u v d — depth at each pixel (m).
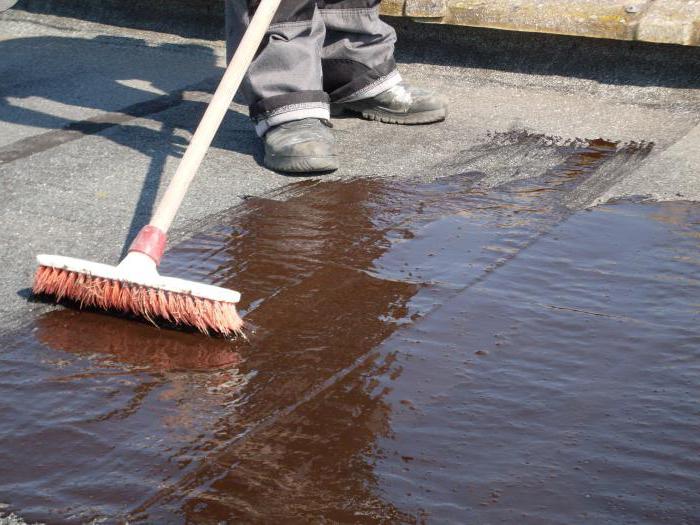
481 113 3.78
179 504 1.63
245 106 3.90
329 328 2.21
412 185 3.06
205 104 3.88
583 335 2.17
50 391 1.96
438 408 1.91
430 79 4.16
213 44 4.68
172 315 2.19
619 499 1.64
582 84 3.93
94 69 4.31
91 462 1.74
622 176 3.09
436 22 4.10
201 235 2.68
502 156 3.30
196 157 2.46
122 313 2.28
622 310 2.27
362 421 1.87
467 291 2.37
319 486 1.67
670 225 2.72
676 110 3.67
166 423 1.86
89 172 3.13
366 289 2.39
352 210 2.86
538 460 1.74
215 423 1.86
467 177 3.12
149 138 3.47
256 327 2.22
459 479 1.69
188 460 1.75
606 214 2.80
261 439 1.81
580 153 3.31
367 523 1.58
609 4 3.83
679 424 1.84
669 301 2.31
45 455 1.76
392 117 3.68
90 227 2.73
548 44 4.03
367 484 1.68
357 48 3.60
